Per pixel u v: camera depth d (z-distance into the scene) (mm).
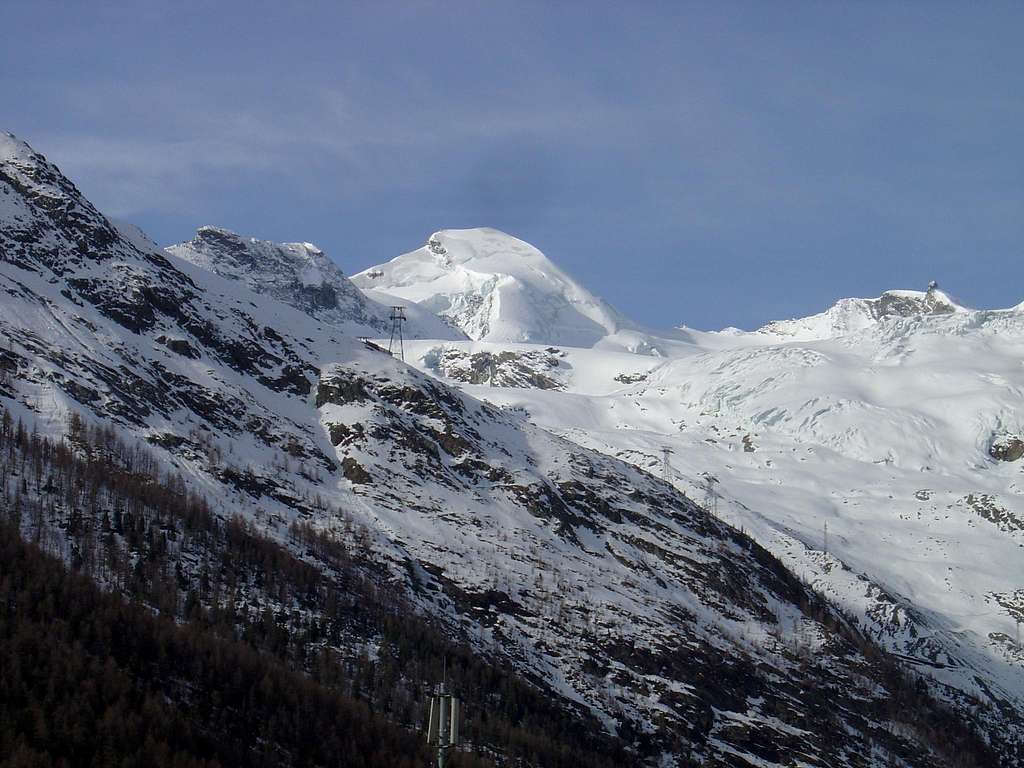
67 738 183500
